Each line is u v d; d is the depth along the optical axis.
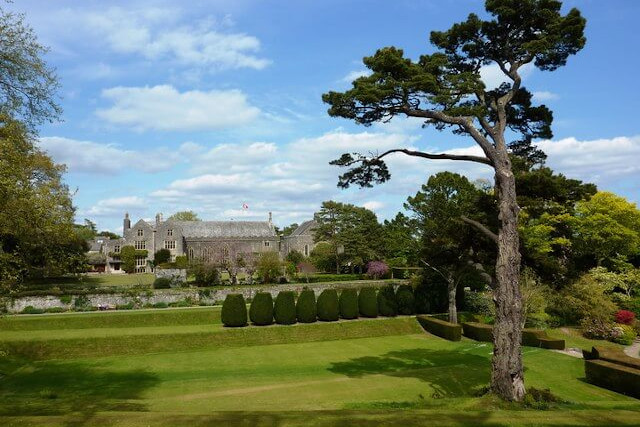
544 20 15.88
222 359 25.61
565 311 35.12
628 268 39.41
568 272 29.70
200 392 18.48
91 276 66.88
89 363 24.53
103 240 98.44
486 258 20.16
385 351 28.17
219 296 42.06
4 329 30.66
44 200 18.92
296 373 22.23
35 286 46.62
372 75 14.94
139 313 34.41
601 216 37.72
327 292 35.91
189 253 82.38
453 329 31.44
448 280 35.44
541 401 13.79
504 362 14.39
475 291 43.50
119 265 86.81
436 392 17.81
